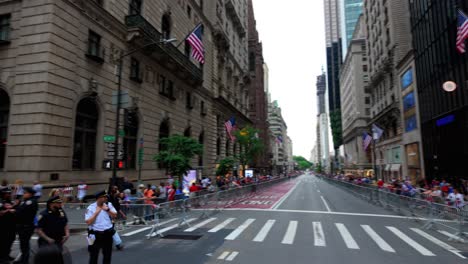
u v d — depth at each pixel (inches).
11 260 284.4
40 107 585.6
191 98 1322.6
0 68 630.5
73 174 648.4
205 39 1523.1
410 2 1443.2
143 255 312.7
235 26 2190.0
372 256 310.5
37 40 608.4
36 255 88.8
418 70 1357.0
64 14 641.0
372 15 2146.9
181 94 1215.6
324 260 295.1
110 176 761.6
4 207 268.5
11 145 594.6
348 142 3870.6
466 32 687.7
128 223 436.1
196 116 1373.0
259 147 1857.8
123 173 823.7
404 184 831.1
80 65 680.4
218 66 1761.8
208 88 1544.0
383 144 2014.0
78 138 684.7
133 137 892.6
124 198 515.5
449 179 1071.0
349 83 3602.4
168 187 690.8
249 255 311.9
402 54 1577.3
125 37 844.0
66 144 631.8
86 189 673.0
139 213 431.8
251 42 3486.7
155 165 981.8
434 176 1191.6
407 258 304.3
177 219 509.4
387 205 723.4
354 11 4490.7
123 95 588.1
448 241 382.0
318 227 472.1
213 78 1619.1
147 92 953.5
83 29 694.5
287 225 488.4
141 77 922.7
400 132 1603.1
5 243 267.3
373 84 2151.8
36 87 594.2
